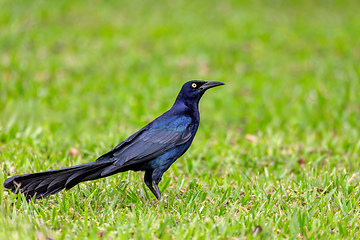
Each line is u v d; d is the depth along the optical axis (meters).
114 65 20.52
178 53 22.42
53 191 7.41
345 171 9.84
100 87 17.59
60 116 14.66
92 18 27.11
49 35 23.48
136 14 28.70
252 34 25.52
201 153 11.87
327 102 16.55
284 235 6.82
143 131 8.10
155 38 24.50
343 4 34.91
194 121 8.68
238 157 11.57
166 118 8.38
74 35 23.89
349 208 7.79
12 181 7.19
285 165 11.06
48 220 7.24
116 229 6.93
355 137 13.30
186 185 9.45
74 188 8.55
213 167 11.09
